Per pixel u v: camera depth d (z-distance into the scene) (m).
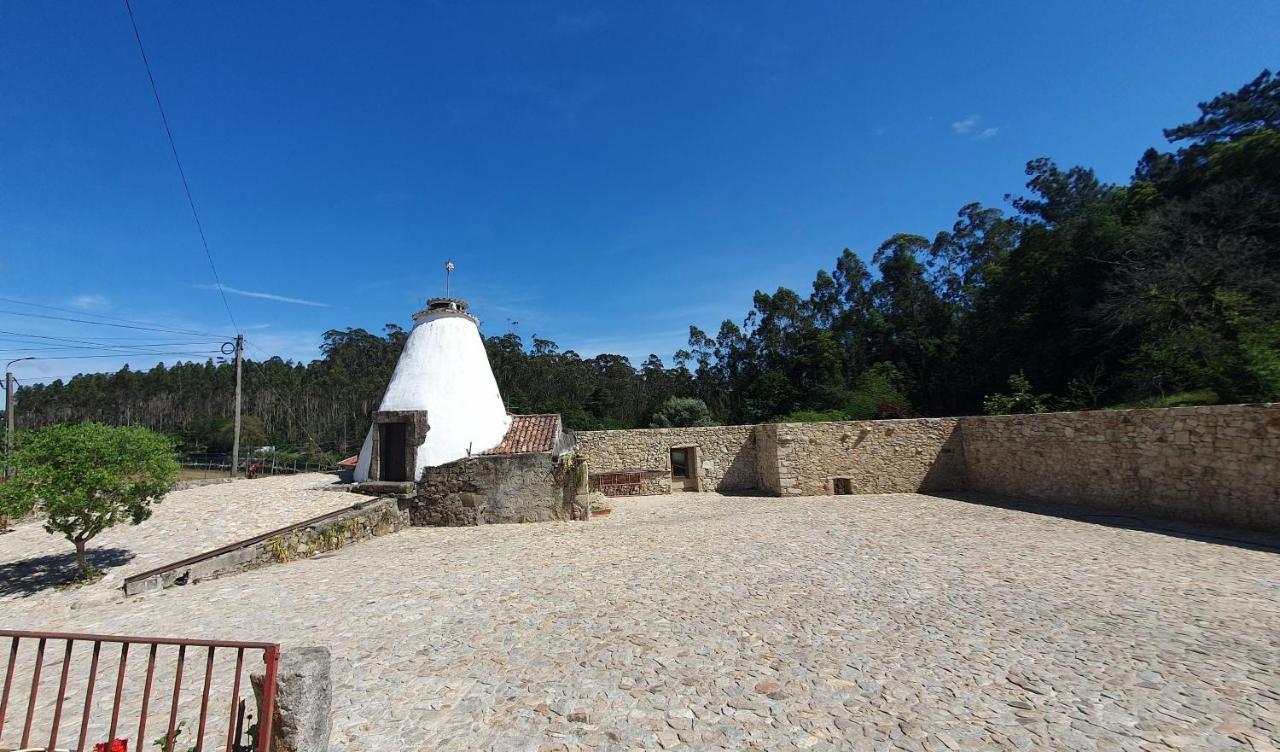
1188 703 3.69
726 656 4.73
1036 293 25.14
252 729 2.95
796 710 3.78
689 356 48.72
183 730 3.79
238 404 22.05
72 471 7.69
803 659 4.63
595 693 4.12
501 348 53.22
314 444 42.59
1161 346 16.73
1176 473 10.34
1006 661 4.47
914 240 42.41
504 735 3.57
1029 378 23.73
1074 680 4.09
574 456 13.74
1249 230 18.27
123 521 8.29
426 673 4.57
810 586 6.85
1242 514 9.20
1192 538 8.71
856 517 12.52
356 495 12.86
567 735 3.55
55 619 6.56
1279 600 5.68
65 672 3.01
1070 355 22.52
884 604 6.06
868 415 27.98
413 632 5.58
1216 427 9.64
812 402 32.19
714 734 3.51
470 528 12.64
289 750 2.91
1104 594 6.14
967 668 4.37
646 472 19.02
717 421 35.53
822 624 5.47
